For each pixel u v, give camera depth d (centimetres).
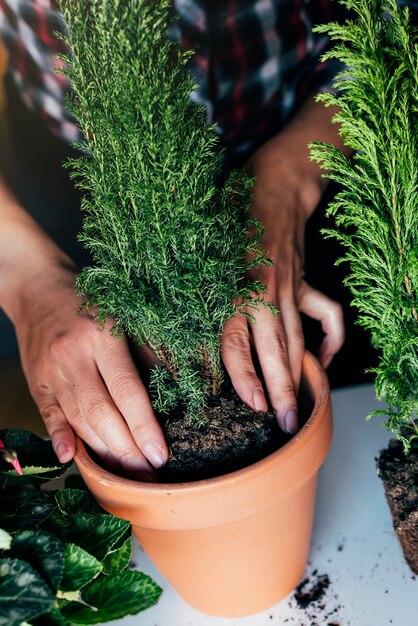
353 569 67
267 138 102
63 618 53
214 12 89
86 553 56
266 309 66
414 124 56
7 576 52
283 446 58
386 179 57
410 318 60
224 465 60
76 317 68
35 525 59
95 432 63
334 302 79
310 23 95
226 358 64
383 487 69
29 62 99
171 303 59
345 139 55
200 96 93
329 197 98
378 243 57
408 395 62
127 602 56
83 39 53
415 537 62
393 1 53
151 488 57
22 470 62
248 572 63
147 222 56
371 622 63
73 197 111
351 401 82
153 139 52
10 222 80
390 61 56
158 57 53
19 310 76
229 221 60
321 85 95
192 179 55
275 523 60
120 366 63
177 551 61
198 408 61
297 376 66
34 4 91
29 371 73
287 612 66
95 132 54
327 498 73
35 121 106
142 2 50
